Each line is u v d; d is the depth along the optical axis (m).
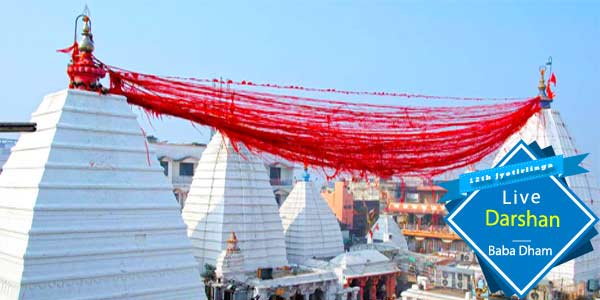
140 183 13.24
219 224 37.94
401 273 49.03
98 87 12.96
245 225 38.69
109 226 12.56
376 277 45.47
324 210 48.69
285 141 6.81
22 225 11.97
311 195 48.22
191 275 13.74
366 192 68.19
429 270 42.84
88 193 12.45
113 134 13.06
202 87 7.23
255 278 37.03
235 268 35.97
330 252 48.00
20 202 12.35
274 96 6.89
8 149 48.75
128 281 12.70
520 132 13.91
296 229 47.06
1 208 13.02
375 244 54.12
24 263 11.55
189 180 59.25
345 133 6.82
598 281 29.81
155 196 13.49
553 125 26.69
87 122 12.70
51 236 11.87
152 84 7.89
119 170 12.98
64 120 12.47
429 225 64.69
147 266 13.01
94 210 12.41
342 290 41.38
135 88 8.80
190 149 59.97
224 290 33.84
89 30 12.70
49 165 12.06
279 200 67.25
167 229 13.51
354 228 68.94
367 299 45.34
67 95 12.61
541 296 29.03
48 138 12.45
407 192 63.12
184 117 7.35
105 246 12.47
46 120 12.91
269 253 39.94
